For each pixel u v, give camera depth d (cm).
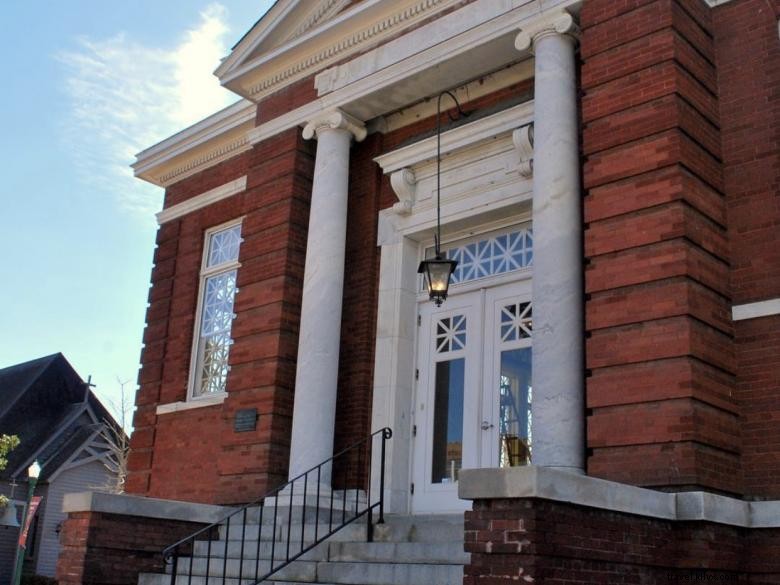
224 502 1112
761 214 830
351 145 1228
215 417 1325
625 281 810
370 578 777
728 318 817
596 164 859
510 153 1058
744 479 782
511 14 982
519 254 1070
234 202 1438
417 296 1146
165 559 855
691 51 863
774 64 858
